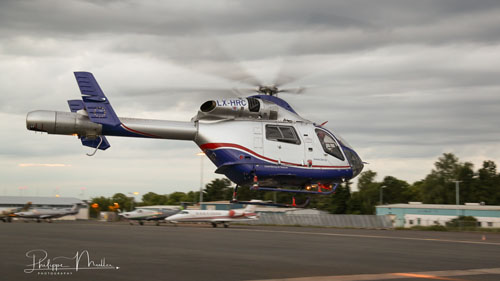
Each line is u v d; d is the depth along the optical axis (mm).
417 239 28766
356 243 24500
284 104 23781
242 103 22500
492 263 16344
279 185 23047
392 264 15523
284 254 18219
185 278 12078
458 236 33719
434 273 13633
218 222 47906
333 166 23156
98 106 21656
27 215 59250
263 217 57250
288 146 22594
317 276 12703
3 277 12109
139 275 12523
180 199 138375
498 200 104812
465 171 108750
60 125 21344
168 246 21016
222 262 15328
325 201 95188
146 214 52812
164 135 22203
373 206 115500
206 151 22438
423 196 112562
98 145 22531
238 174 22219
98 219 83188
